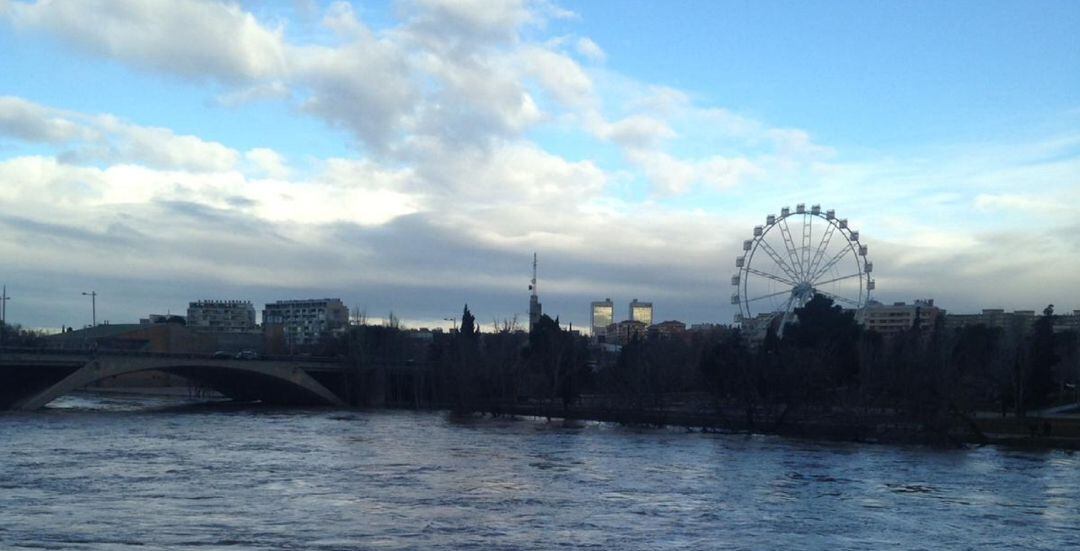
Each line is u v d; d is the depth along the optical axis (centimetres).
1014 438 11831
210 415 16575
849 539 5662
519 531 5703
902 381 13112
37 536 5253
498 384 18600
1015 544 5606
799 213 19338
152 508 6266
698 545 5397
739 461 9812
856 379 16562
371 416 17412
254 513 6153
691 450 11038
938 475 8738
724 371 15275
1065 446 11406
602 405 18125
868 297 18825
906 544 5550
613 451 10825
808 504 6938
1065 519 6425
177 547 5022
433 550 5109
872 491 7650
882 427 12962
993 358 17288
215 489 7212
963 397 12794
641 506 6731
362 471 8500
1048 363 15462
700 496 7250
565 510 6512
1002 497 7394
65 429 12406
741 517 6344
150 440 11138
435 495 7094
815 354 14762
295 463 9031
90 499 6594
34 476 7719
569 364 18700
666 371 18100
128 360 17188
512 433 13500
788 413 14425
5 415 14788
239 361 18938
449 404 19988
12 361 15562
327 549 5062
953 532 5928
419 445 11238
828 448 11469
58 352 16275
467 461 9462
